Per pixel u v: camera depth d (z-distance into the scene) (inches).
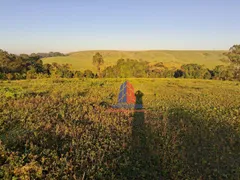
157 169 367.9
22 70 2338.8
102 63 2805.1
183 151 433.7
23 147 391.2
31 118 565.3
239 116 708.7
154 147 447.5
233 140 497.4
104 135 478.0
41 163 334.3
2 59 2277.3
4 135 450.3
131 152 411.8
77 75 2308.1
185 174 353.4
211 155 428.5
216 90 1400.1
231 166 387.9
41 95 964.6
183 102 940.0
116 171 346.3
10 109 655.1
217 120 642.2
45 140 419.8
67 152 368.8
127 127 546.3
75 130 490.3
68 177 311.1
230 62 2517.2
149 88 1421.0
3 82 1636.3
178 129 553.3
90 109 709.3
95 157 372.5
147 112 730.2
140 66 2486.5
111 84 1587.1
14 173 301.3
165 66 3240.7
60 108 684.7
